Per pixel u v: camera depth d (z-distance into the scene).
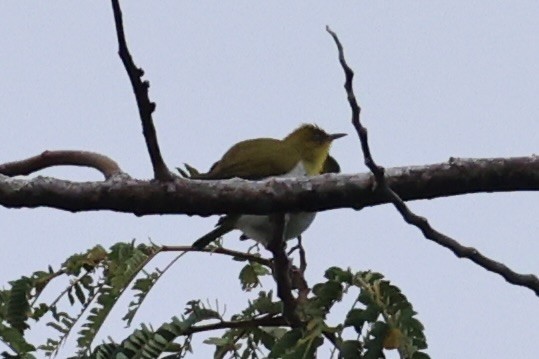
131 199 8.41
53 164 9.28
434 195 8.79
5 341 9.46
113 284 10.01
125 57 7.65
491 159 8.75
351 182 8.60
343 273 9.14
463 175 8.69
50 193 8.41
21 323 10.00
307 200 8.60
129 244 10.27
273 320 10.42
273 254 9.81
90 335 9.98
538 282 7.69
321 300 9.17
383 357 8.80
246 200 8.51
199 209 8.49
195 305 10.22
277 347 9.14
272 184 8.58
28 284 10.02
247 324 10.36
